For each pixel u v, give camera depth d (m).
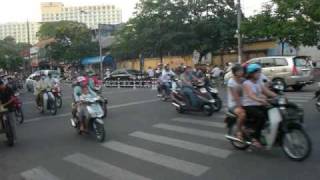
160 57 47.66
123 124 13.78
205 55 44.62
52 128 14.05
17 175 8.25
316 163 7.83
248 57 44.28
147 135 11.55
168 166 8.21
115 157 9.20
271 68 23.61
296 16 31.72
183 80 15.68
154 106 18.77
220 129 11.94
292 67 23.05
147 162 8.62
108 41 65.56
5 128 11.18
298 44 32.34
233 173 7.51
